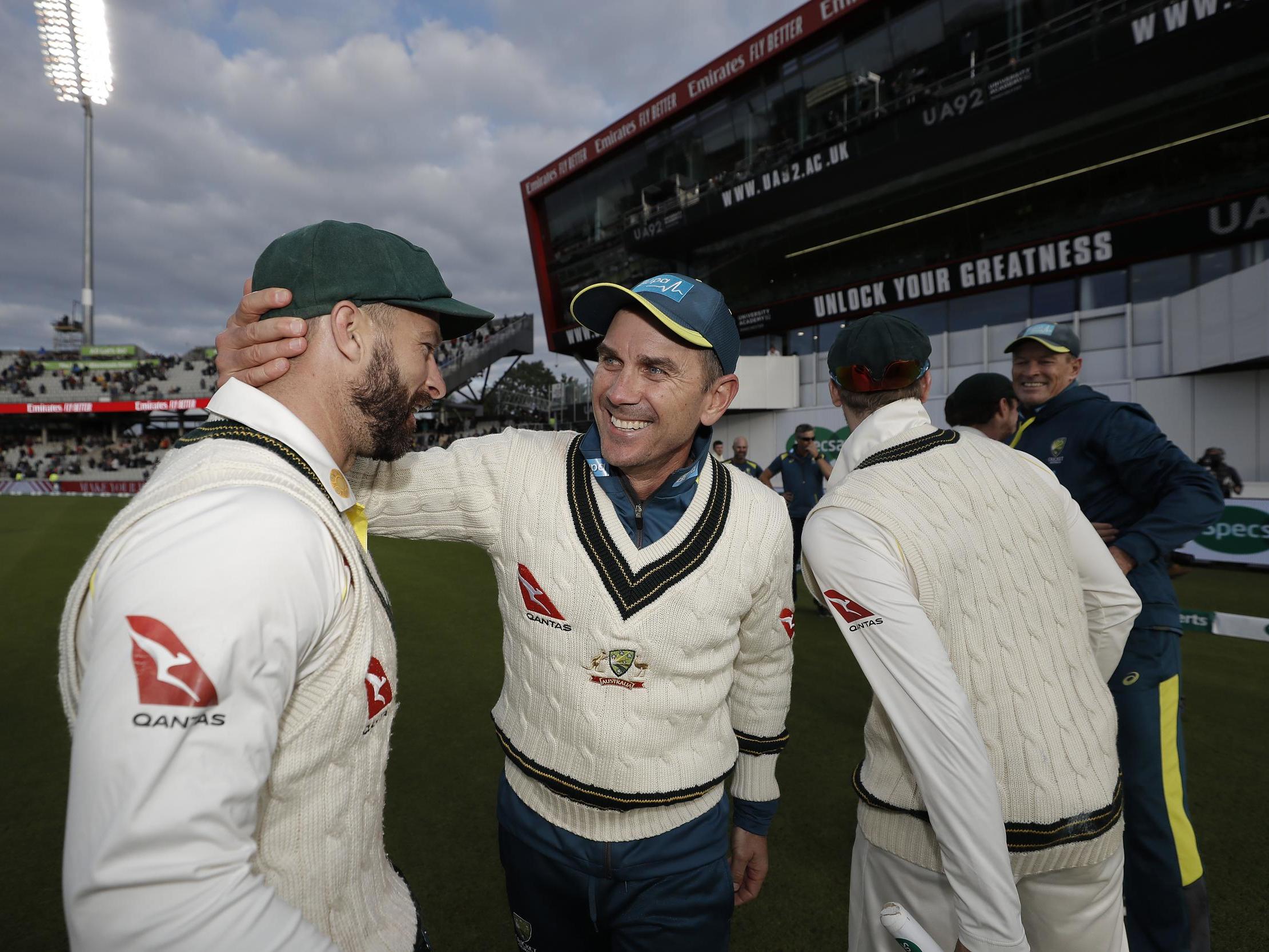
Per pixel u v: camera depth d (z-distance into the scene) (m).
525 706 1.09
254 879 0.49
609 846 1.04
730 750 1.16
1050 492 1.09
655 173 15.63
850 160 11.84
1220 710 3.17
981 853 0.79
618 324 1.02
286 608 0.51
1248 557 7.25
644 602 0.99
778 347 14.36
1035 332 1.88
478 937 1.72
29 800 2.31
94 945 0.43
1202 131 8.93
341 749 0.64
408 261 0.73
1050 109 9.64
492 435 1.20
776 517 1.14
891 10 11.01
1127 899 1.48
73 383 29.84
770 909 1.83
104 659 0.46
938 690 0.82
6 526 10.95
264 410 0.65
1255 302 7.73
